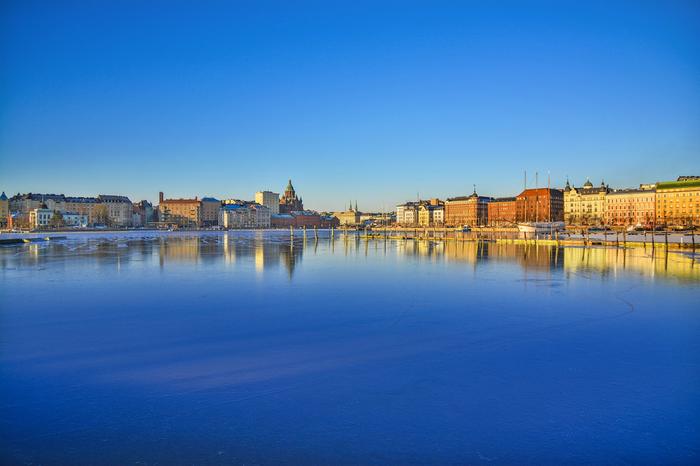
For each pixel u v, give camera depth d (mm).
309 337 25078
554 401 16516
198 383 18297
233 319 29469
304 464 12641
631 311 32000
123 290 41344
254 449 13391
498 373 19297
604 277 50375
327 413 15586
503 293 39656
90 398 16906
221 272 55344
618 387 17766
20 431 14484
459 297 37656
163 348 23094
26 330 26781
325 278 49750
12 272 54906
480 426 14672
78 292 40156
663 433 14234
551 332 26125
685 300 36312
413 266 62969
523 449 13359
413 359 21219
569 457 12961
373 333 25922
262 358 21438
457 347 23141
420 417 15289
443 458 12906
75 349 23000
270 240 154250
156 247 107312
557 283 45812
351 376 18984
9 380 18750
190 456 13047
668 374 19172
